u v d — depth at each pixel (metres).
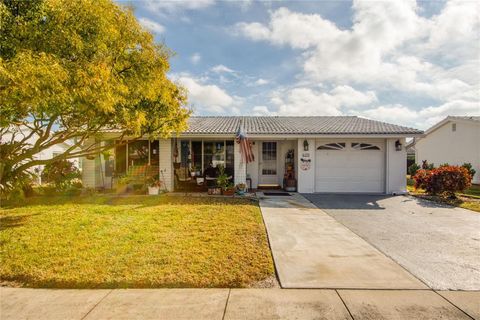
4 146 7.00
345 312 3.10
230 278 3.87
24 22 4.41
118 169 13.23
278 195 11.90
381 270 4.24
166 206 9.06
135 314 3.06
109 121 6.75
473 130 17.91
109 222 6.88
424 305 3.25
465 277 4.01
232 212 8.16
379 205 9.79
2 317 3.00
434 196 11.38
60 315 3.04
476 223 7.30
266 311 3.11
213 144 13.91
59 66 4.31
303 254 4.90
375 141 12.77
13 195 8.73
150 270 4.11
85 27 5.00
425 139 22.70
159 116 7.54
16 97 4.13
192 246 5.14
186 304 3.26
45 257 4.62
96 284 3.74
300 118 17.22
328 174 12.87
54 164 12.17
